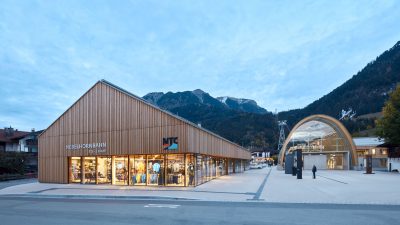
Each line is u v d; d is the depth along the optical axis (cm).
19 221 1182
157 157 2614
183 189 2305
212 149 3103
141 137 2591
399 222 1097
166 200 1777
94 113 2873
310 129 6128
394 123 4756
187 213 1305
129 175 2702
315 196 1850
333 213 1281
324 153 5959
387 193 1975
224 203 1628
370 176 3791
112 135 2745
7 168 4309
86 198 1945
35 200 1886
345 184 2653
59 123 3084
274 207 1464
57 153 3061
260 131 15388
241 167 5756
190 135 2423
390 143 4994
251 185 2619
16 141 5644
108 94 2816
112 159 2789
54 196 2069
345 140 5809
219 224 1073
